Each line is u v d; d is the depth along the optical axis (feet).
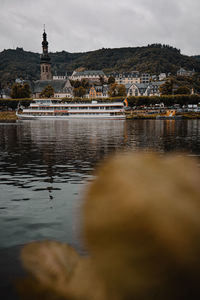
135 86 604.49
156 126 216.13
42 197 34.86
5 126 224.33
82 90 625.41
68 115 351.46
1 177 46.93
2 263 17.58
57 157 68.23
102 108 341.21
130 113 390.83
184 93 514.27
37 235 22.63
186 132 157.07
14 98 520.01
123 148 87.04
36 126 223.92
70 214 27.66
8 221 26.43
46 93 608.19
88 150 81.92
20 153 75.72
